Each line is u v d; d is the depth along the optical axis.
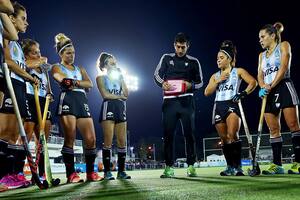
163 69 6.14
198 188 3.11
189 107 5.94
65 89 5.61
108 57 6.38
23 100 4.37
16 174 4.53
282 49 5.42
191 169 5.78
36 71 5.69
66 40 5.91
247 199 2.23
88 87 5.76
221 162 29.06
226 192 2.67
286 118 5.33
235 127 5.54
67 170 5.52
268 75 5.55
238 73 5.73
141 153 58.38
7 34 3.88
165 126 5.94
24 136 3.51
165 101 6.02
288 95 5.29
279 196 2.34
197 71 6.16
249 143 5.27
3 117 4.07
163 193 2.78
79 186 4.23
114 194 2.89
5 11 3.55
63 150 5.52
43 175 5.68
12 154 4.40
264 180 3.87
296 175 4.89
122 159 6.29
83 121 5.72
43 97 5.75
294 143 5.32
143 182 4.50
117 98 6.25
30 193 3.39
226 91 5.70
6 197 3.05
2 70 3.43
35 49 5.75
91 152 5.82
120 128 6.27
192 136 5.89
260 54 5.90
